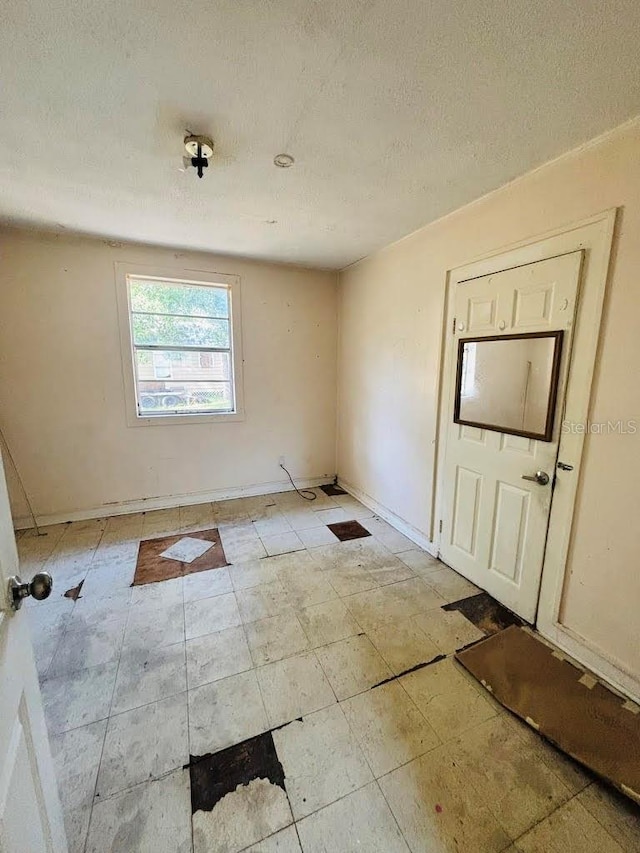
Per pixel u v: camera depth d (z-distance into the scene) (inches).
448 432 95.1
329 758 50.1
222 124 55.9
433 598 84.3
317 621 76.6
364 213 89.5
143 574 93.4
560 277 65.1
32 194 80.2
